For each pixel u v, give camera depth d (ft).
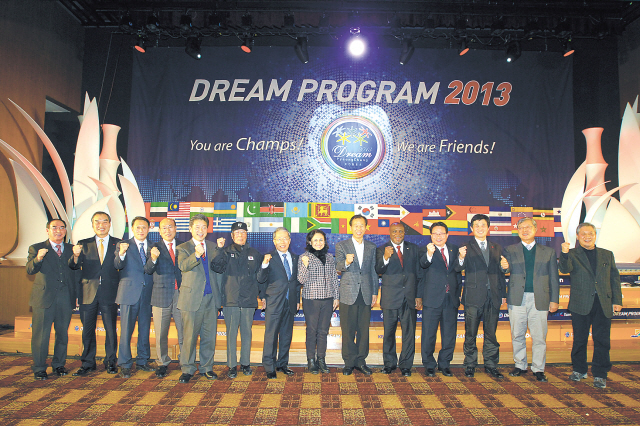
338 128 18.44
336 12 17.46
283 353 11.50
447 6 17.31
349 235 17.99
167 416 8.53
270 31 18.11
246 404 9.20
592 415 8.81
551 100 18.61
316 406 9.13
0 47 15.49
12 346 13.10
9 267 16.02
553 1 16.97
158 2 17.26
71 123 19.02
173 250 11.28
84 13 18.40
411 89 18.56
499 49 18.76
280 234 11.30
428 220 18.13
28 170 15.74
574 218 16.94
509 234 18.08
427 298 11.43
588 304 10.78
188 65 18.67
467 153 18.37
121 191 18.21
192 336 10.66
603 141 18.72
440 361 11.57
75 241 15.03
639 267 15.85
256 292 11.19
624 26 18.24
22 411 8.67
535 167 18.35
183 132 18.45
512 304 11.35
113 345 11.24
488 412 8.91
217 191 18.25
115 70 18.83
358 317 11.64
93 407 8.92
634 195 16.90
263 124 18.47
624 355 12.78
